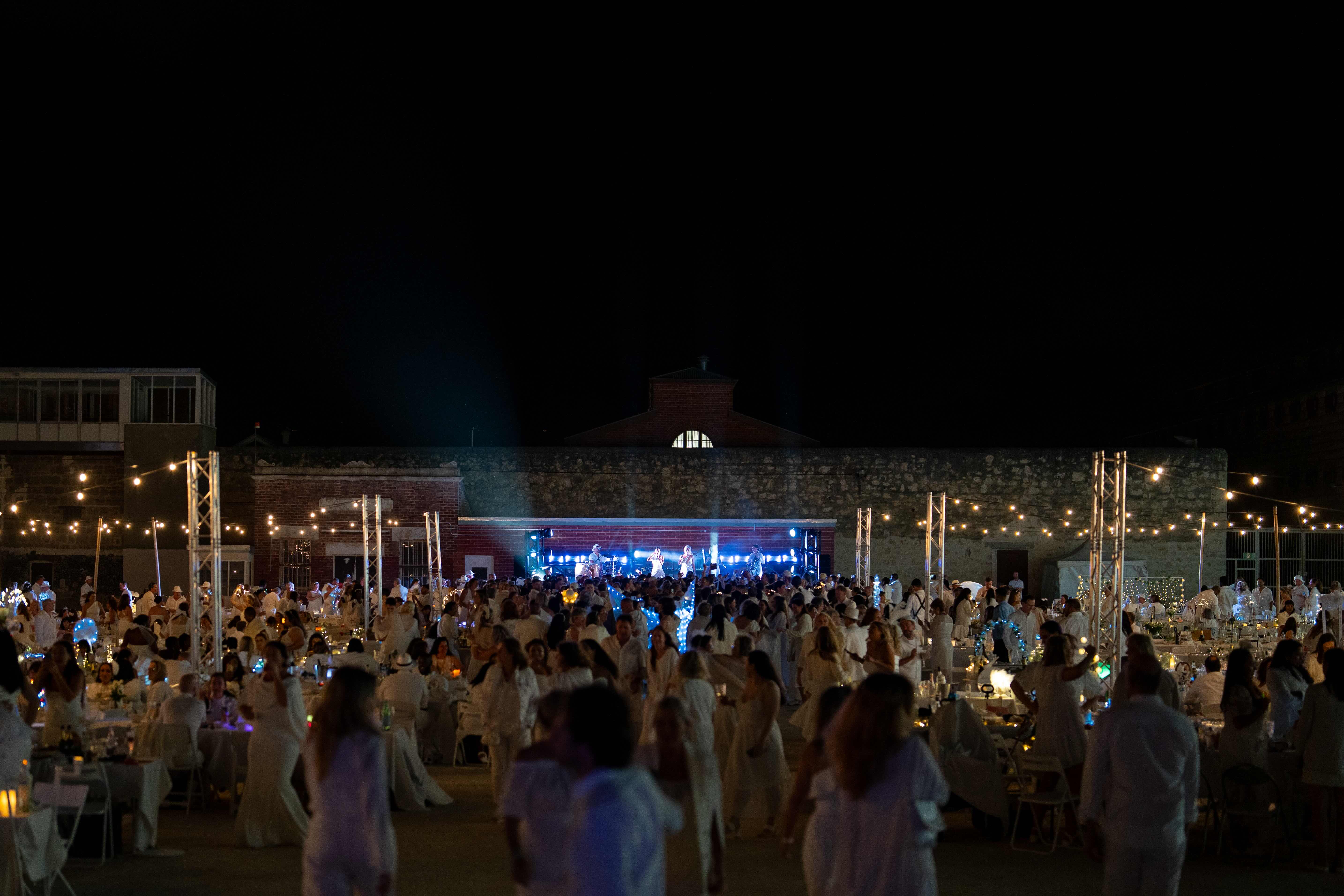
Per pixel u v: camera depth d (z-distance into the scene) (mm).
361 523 34906
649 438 42906
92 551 36500
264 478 34969
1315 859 8945
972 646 25016
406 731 11031
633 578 27109
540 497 36750
